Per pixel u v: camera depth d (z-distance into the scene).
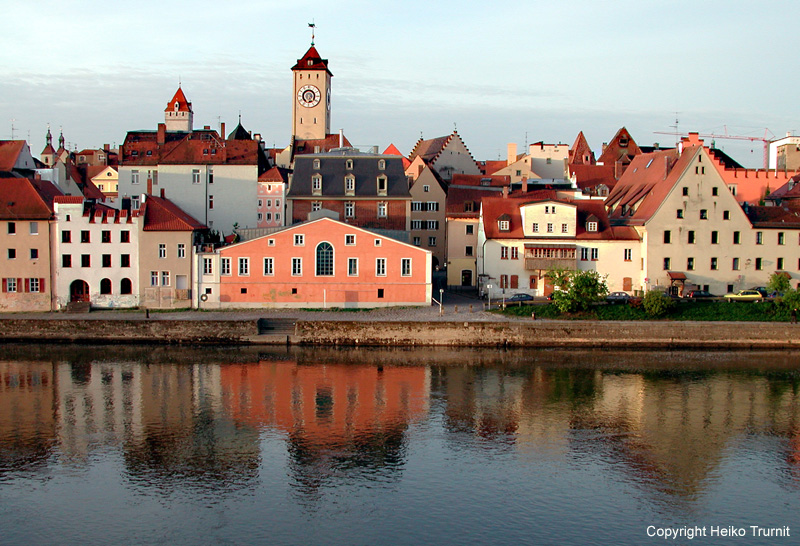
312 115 184.75
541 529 45.12
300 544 43.31
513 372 78.19
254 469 53.34
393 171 119.56
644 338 89.06
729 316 94.00
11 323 90.12
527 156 157.50
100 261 98.50
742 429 61.72
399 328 88.62
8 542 43.50
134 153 148.25
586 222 105.50
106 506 47.72
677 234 104.81
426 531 44.75
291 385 73.19
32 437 59.16
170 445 57.72
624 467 54.06
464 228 121.19
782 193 129.38
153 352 85.62
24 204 98.69
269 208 129.62
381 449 57.06
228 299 98.94
